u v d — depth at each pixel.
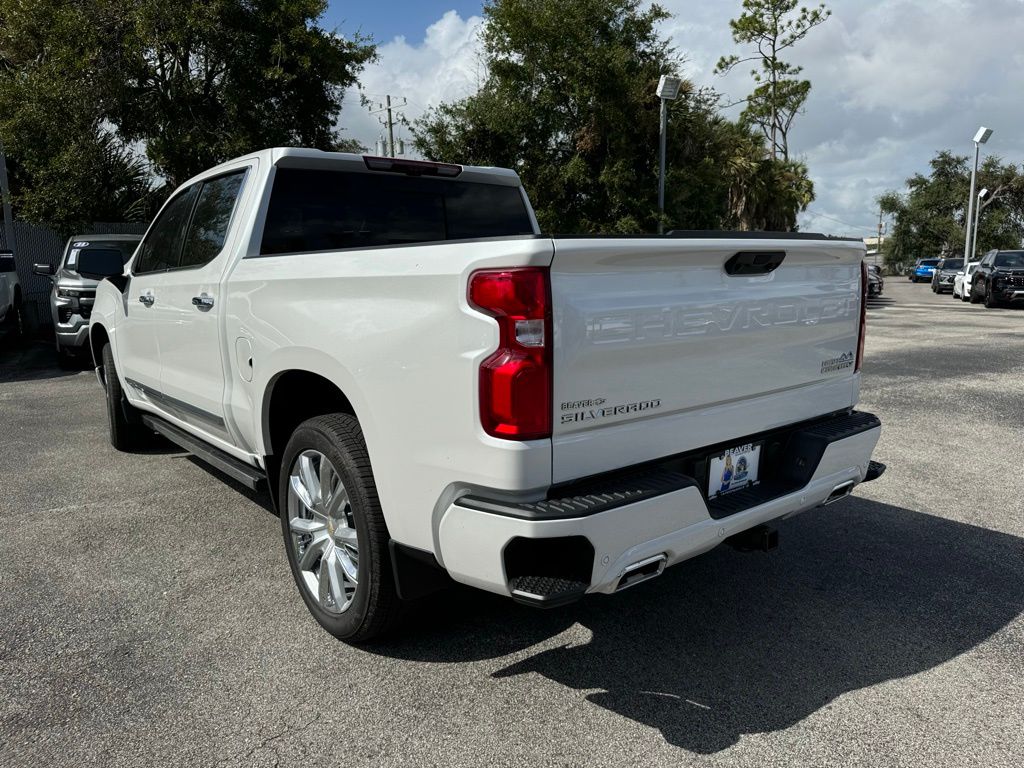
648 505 2.37
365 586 2.79
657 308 2.48
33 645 3.02
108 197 15.55
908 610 3.32
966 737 2.45
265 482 3.51
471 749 2.39
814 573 3.70
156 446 6.12
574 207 21.39
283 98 15.72
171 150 14.55
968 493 4.93
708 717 2.55
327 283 2.84
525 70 20.30
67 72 13.95
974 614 3.28
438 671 2.83
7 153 15.18
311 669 2.85
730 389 2.79
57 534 4.22
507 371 2.19
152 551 3.98
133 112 14.53
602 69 19.33
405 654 2.96
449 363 2.34
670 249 2.44
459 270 2.29
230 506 4.68
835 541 4.11
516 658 2.92
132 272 5.05
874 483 5.14
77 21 13.61
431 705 2.62
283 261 3.13
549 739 2.44
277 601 3.41
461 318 2.29
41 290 16.27
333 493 2.99
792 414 3.11
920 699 2.66
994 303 22.84
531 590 2.26
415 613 2.93
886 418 7.06
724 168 23.67
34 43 14.85
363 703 2.63
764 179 25.61
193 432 4.32
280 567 3.78
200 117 14.98
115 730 2.49
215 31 14.02
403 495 2.56
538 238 2.19
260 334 3.23
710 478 2.83
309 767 2.31
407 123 21.53
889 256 65.44
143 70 14.34
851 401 3.46
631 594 3.47
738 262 2.71
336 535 2.98
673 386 2.58
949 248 61.66
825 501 3.22
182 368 4.13
